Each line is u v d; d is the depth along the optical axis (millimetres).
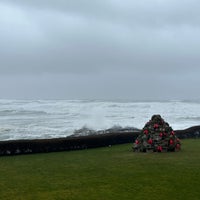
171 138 19000
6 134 35719
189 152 18656
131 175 13609
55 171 14516
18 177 13500
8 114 76625
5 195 11219
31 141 19844
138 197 11039
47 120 57188
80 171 14445
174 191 11586
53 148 20453
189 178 13023
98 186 12195
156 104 128125
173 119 57500
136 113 75000
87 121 49469
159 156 17500
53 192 11539
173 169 14438
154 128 19078
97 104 129250
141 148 19234
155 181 12719
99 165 15594
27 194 11328
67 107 107375
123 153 19031
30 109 97062
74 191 11641
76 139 21266
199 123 50031
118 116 64125
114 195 11234
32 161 16984
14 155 19156
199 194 11281
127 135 24141
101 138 22344
